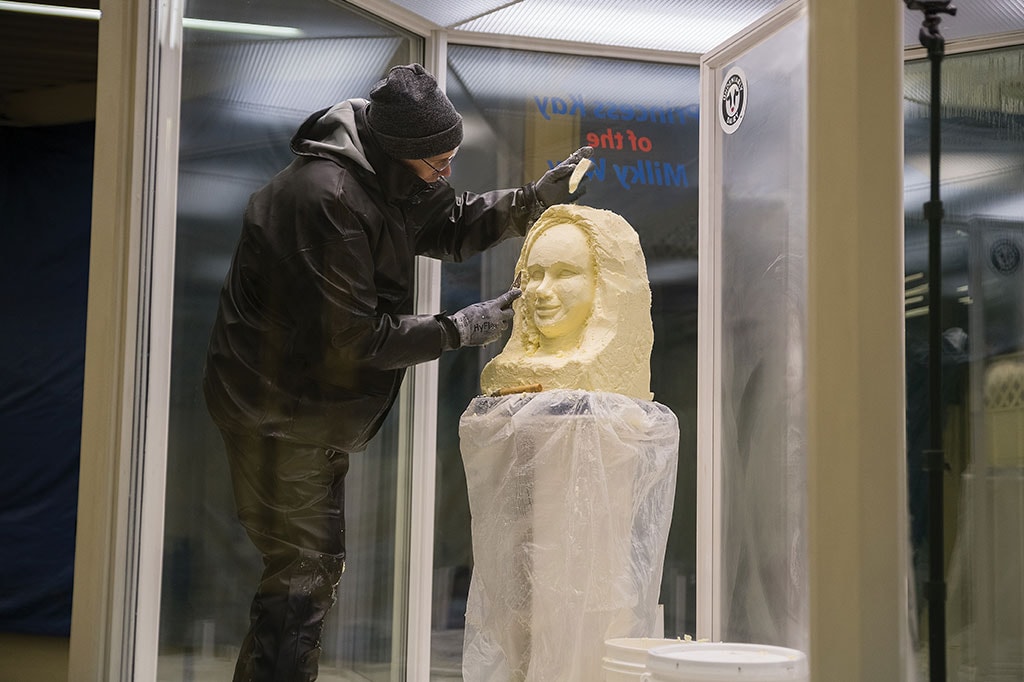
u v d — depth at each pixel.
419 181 2.44
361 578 2.71
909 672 1.32
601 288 2.55
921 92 1.51
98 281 1.89
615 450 2.35
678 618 2.67
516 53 2.81
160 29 1.99
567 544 2.30
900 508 1.27
